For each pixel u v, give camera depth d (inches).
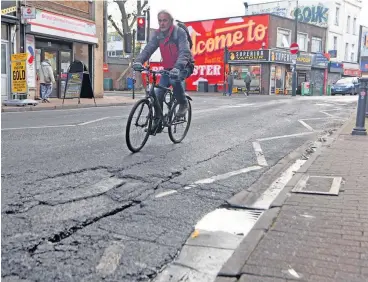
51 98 722.2
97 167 206.8
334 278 101.8
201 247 127.0
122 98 823.7
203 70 1470.2
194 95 1152.2
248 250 117.0
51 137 287.4
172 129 275.6
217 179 200.1
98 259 115.3
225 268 106.8
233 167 225.8
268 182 201.3
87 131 319.9
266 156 257.6
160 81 256.4
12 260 111.7
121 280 105.3
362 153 258.5
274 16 1336.1
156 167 213.8
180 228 140.2
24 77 574.2
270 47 1332.4
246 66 1363.2
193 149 265.4
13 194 159.8
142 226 139.7
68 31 730.2
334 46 1710.1
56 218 140.7
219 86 1424.7
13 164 204.1
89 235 130.1
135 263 114.2
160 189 180.2
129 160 224.8
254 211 161.2
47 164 207.5
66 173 193.0
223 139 310.0
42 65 641.0
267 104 689.6
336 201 162.6
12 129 322.0
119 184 182.4
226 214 156.3
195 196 173.8
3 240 122.4
